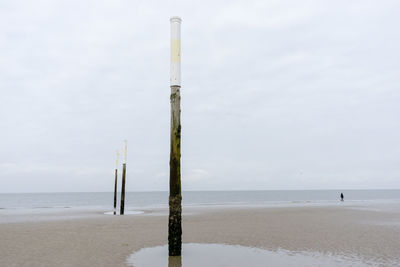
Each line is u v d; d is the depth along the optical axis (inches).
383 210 1168.2
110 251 411.2
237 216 944.3
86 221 802.2
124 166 1069.1
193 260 357.4
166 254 390.9
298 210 1197.1
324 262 349.1
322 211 1130.7
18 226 693.3
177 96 377.7
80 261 355.6
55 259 366.0
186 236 540.4
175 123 374.0
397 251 408.5
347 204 1696.6
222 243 469.7
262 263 344.2
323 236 536.1
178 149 375.9
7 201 3154.5
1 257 377.4
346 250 415.5
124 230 621.6
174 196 378.3
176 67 380.2
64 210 1318.9
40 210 1322.6
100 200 3316.9
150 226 689.6
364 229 623.8
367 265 335.6
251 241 487.8
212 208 1391.5
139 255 385.7
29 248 433.4
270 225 701.3
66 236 543.2
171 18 388.5
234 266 331.3
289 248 429.7
